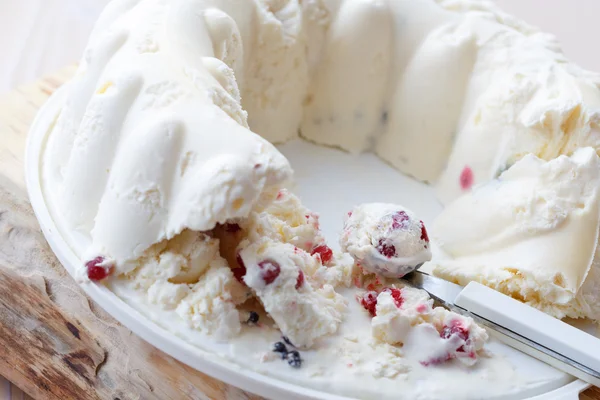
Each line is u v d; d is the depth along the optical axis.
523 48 0.60
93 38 0.58
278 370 0.47
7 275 0.55
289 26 0.62
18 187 0.59
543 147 0.56
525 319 0.50
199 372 0.51
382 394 0.47
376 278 0.53
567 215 0.53
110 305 0.48
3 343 0.53
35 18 0.76
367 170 0.64
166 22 0.54
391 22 0.63
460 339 0.49
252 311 0.49
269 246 0.49
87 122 0.51
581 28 0.80
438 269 0.55
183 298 0.48
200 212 0.47
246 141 0.47
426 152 0.63
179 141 0.48
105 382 0.51
